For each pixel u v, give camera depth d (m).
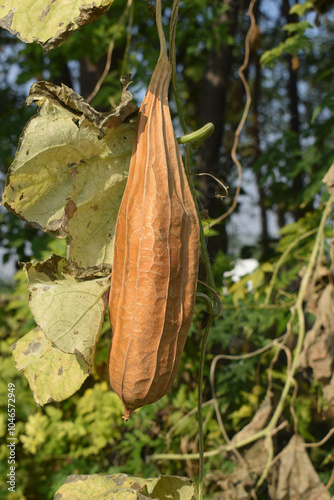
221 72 2.02
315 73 3.52
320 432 1.71
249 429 1.18
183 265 0.53
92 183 0.55
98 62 1.98
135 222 0.52
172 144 0.53
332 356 1.05
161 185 0.52
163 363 0.53
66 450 1.67
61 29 0.50
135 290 0.52
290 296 1.49
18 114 2.75
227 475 1.16
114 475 0.65
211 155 1.97
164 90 0.54
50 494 1.57
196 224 0.54
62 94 0.53
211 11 2.03
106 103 1.87
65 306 0.54
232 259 1.67
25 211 0.53
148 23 2.15
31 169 0.52
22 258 2.32
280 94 3.99
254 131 3.18
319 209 1.43
